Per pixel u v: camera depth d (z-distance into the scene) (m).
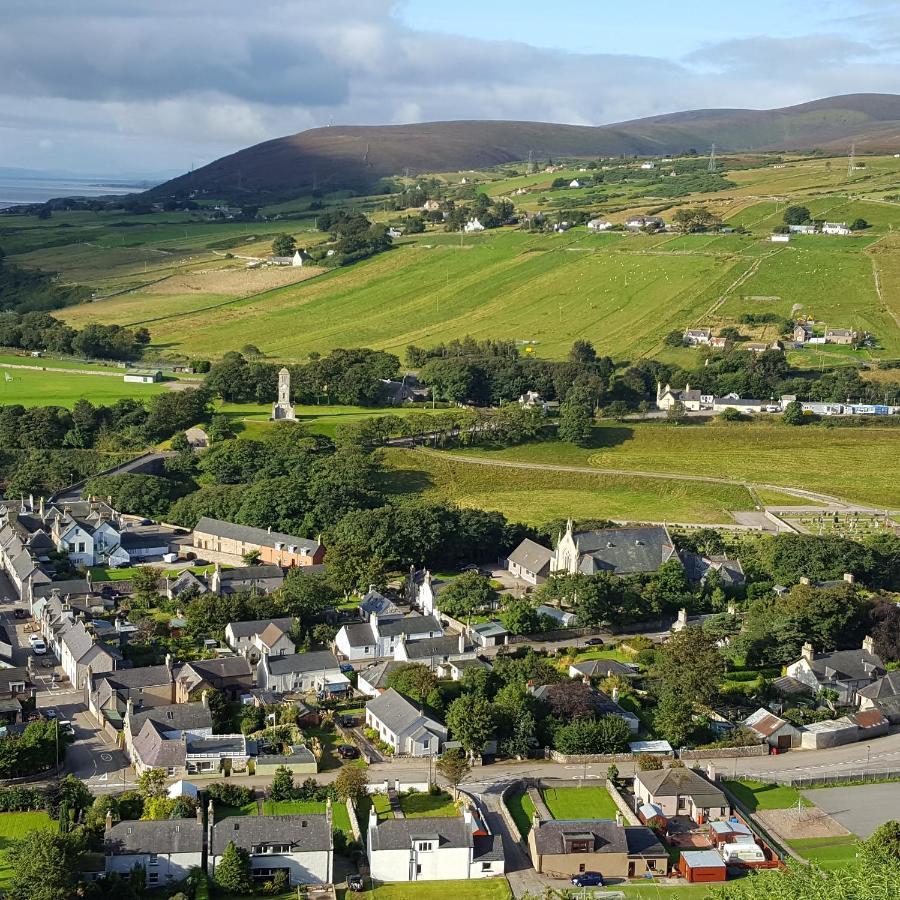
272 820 163.38
